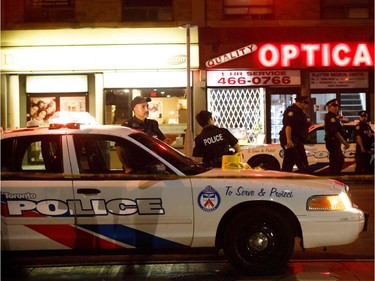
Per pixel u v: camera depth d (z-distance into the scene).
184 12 17.81
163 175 6.24
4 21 17.89
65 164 6.29
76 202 6.12
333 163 13.87
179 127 18.03
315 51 17.72
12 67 17.86
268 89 17.98
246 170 6.86
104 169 6.40
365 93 18.17
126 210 6.13
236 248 6.21
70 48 17.86
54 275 6.58
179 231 6.16
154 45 17.78
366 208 10.58
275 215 6.18
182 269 6.74
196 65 17.72
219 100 18.05
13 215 6.11
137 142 6.44
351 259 7.12
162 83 17.97
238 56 17.59
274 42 17.64
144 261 7.16
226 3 17.86
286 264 6.49
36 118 18.22
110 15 17.91
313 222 6.18
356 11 18.00
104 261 7.20
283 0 17.83
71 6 18.00
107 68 17.86
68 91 18.22
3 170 6.27
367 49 17.81
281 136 11.86
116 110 18.09
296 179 6.44
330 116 13.80
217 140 8.03
